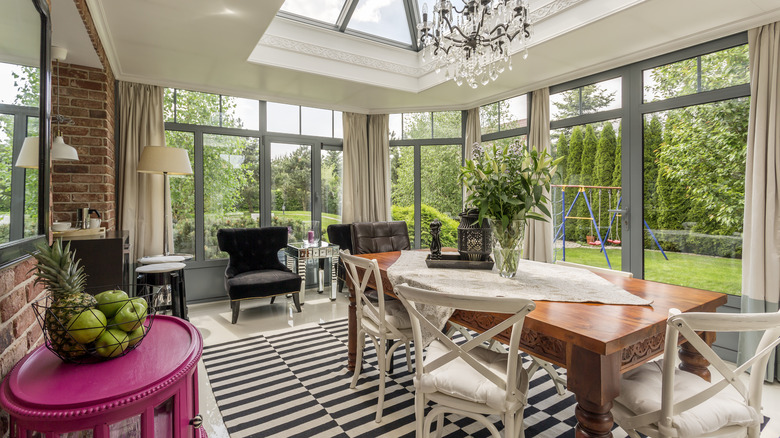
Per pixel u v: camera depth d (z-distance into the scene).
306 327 3.48
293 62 3.69
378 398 2.06
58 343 0.88
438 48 2.46
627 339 1.16
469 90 4.39
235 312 3.57
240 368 2.61
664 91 3.20
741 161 2.80
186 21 2.72
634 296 1.61
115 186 3.78
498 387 1.38
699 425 1.18
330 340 3.14
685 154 3.09
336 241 4.60
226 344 3.05
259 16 2.65
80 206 3.07
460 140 5.20
